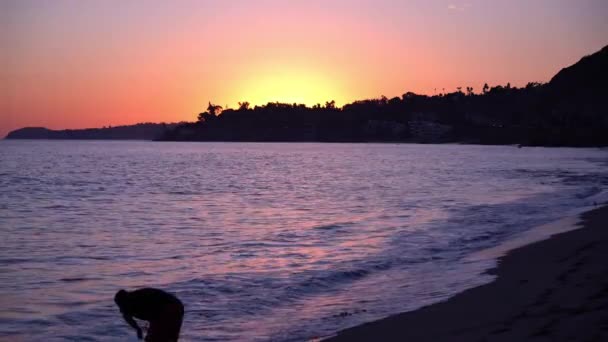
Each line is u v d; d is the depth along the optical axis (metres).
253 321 10.34
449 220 24.58
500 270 13.35
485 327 8.62
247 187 48.00
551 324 8.33
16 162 95.44
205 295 12.34
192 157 123.75
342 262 15.70
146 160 107.06
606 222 20.78
